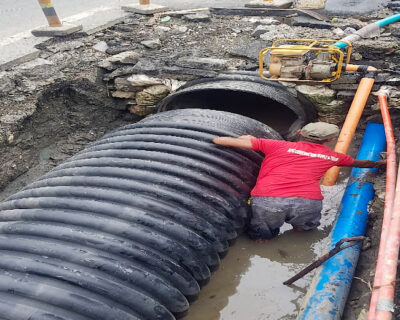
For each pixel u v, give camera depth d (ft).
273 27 25.41
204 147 14.71
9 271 10.28
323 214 16.11
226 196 13.75
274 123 21.91
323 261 12.29
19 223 11.94
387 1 28.60
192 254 12.03
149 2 30.30
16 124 19.93
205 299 13.28
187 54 23.30
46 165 21.49
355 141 20.43
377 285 9.00
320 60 18.94
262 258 14.65
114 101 23.88
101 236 11.15
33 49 24.18
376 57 21.20
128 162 14.08
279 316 12.62
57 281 10.03
